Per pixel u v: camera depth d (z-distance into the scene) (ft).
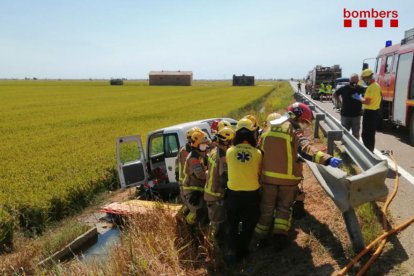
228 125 20.10
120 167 29.35
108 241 22.85
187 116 81.46
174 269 15.85
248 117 21.98
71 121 82.89
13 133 65.77
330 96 122.62
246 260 17.16
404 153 34.88
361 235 15.71
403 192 23.22
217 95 176.35
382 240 16.19
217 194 18.66
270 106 88.63
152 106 119.24
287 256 16.93
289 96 118.42
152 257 16.14
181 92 221.46
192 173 19.65
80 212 29.12
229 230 17.69
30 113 103.91
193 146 19.67
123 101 149.28
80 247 22.29
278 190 17.13
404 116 41.29
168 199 30.27
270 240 18.22
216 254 17.19
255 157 16.83
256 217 17.19
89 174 33.81
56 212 28.17
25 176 34.55
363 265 14.97
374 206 20.12
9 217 24.17
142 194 31.07
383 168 15.72
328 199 22.61
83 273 16.52
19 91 238.07
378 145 39.42
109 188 34.35
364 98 32.42
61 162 39.68
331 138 26.30
